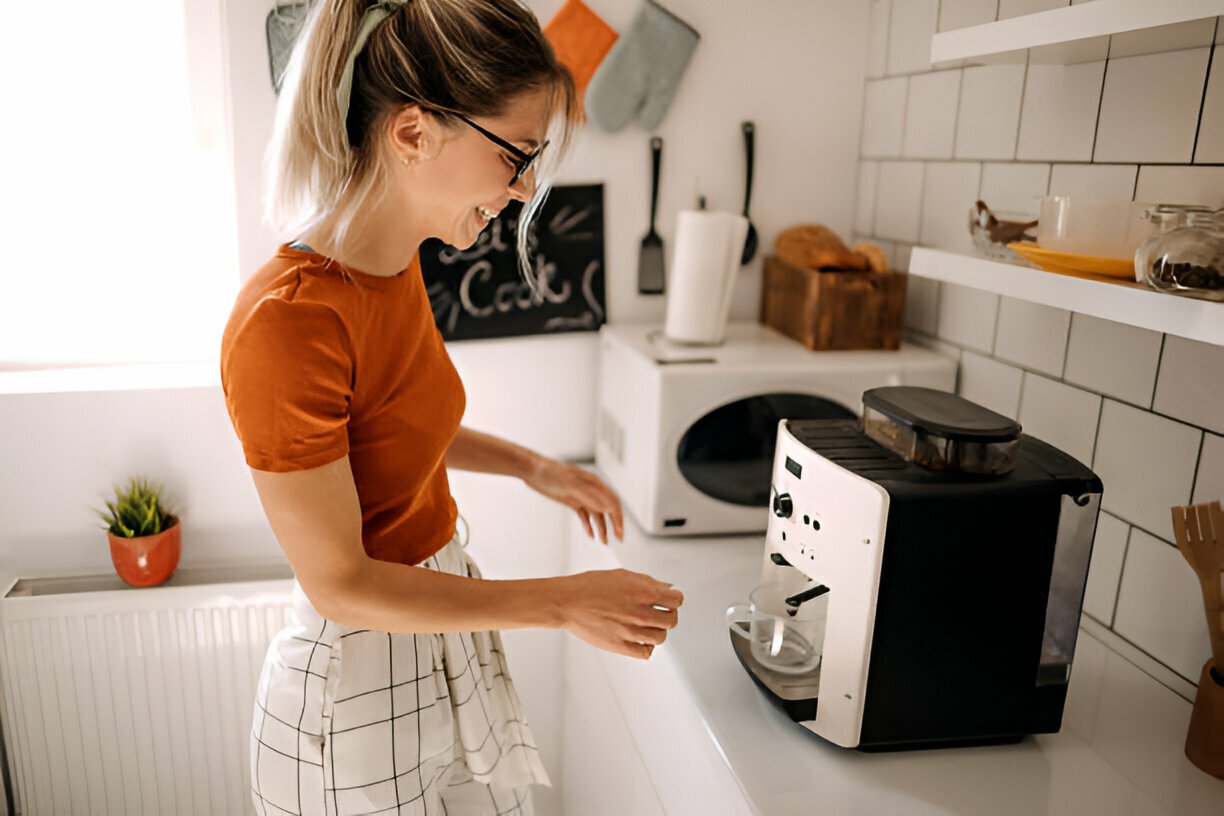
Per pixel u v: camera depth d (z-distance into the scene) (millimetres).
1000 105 1580
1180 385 1260
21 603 1761
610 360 1901
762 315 2043
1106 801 1074
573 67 1843
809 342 1784
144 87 1909
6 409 1797
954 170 1708
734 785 1091
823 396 1677
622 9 1860
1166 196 1260
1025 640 1128
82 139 1907
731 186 1997
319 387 965
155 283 1986
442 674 1223
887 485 1069
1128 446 1354
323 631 1132
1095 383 1408
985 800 1066
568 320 1981
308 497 962
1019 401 1576
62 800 1872
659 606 1142
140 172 1938
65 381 1871
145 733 1872
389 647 1156
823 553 1141
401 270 1086
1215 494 1216
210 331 2020
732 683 1271
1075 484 1095
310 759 1156
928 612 1094
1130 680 1321
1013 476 1103
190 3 1843
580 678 1961
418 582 1027
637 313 2023
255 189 1810
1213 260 941
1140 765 1143
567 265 1954
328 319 980
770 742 1156
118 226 1950
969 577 1092
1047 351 1505
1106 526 1410
